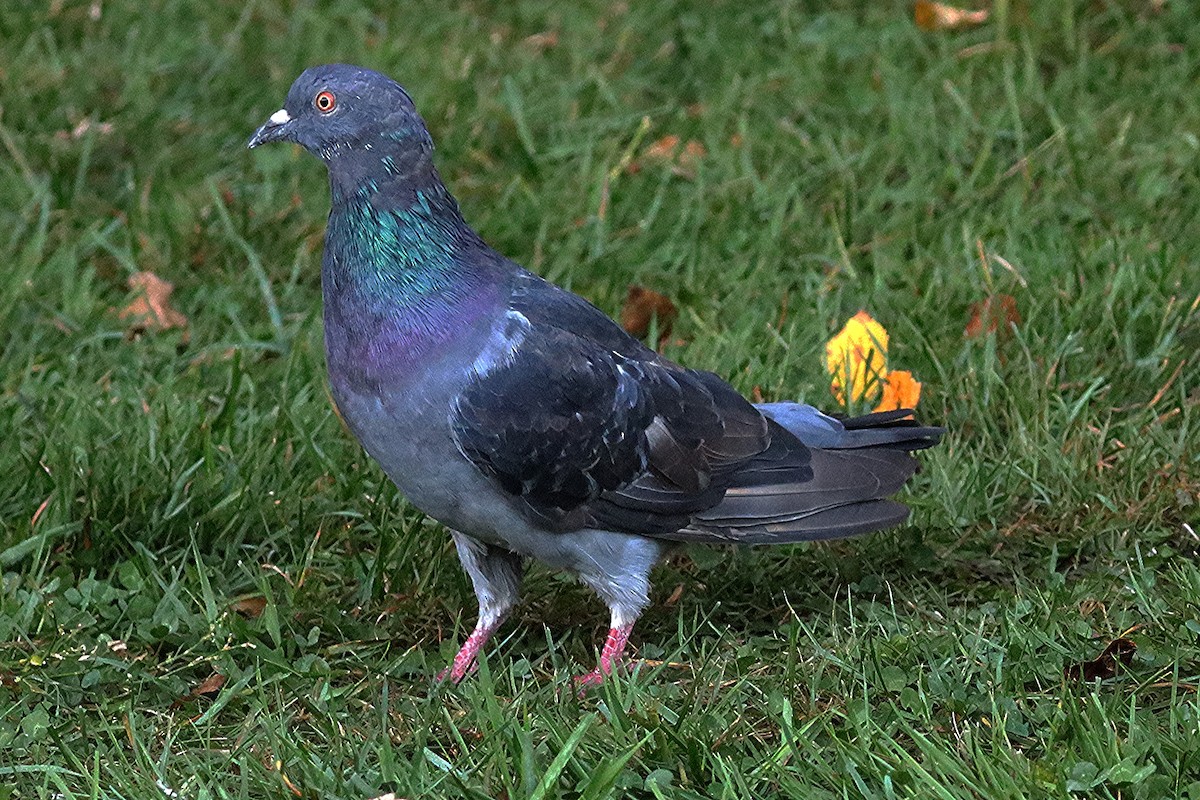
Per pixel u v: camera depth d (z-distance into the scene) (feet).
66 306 36.88
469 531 26.32
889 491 26.89
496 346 25.07
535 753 22.84
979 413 32.14
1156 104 43.37
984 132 42.32
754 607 28.40
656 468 26.05
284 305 37.52
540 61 47.88
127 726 23.73
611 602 26.61
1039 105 43.34
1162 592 27.20
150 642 26.84
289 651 26.73
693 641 27.35
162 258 38.68
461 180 42.04
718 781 22.02
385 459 25.76
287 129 25.48
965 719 23.70
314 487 31.04
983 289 36.01
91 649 26.48
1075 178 40.14
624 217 40.60
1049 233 38.32
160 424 32.09
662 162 42.70
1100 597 27.09
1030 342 34.22
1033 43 46.57
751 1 50.85
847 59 47.11
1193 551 28.78
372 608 28.27
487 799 21.49
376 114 24.99
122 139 43.60
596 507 25.89
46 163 42.29
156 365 35.35
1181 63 44.96
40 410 32.81
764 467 26.73
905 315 35.01
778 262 38.11
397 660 26.23
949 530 29.58
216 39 49.08
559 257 38.32
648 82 46.91
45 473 30.09
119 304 37.32
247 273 38.40
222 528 29.91
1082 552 29.25
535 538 25.98
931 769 21.83
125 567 28.45
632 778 21.98
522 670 25.85
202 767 22.76
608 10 50.75
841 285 36.78
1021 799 20.80
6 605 27.27
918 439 27.71
